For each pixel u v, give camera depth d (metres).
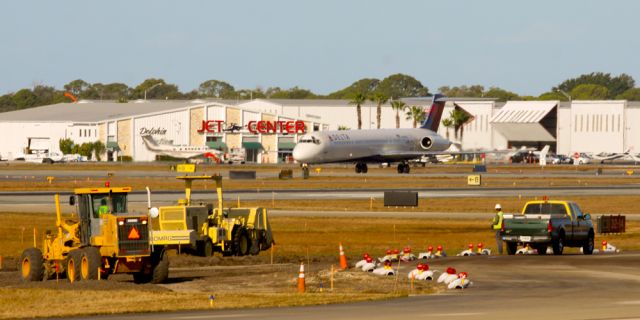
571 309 106.56
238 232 189.50
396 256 181.50
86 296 122.38
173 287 141.25
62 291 126.62
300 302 115.75
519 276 147.25
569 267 160.38
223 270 168.62
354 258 193.75
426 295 124.50
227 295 123.25
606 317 99.25
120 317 105.19
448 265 165.25
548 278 144.25
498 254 195.50
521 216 190.38
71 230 147.38
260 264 181.25
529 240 189.00
